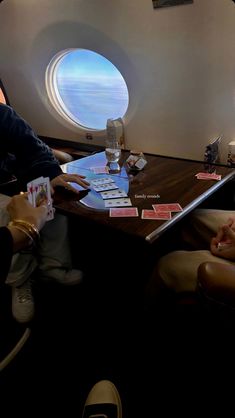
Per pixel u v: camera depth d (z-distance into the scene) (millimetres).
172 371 1306
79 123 2609
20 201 775
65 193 1445
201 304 951
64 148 2631
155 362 1350
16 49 2443
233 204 1848
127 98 2299
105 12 1913
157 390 1238
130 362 1364
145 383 1270
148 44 1890
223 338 990
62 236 1603
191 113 1981
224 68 1739
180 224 1587
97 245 1633
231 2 1566
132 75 2070
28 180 1542
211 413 1141
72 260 1735
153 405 1186
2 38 2457
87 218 1225
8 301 1520
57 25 2133
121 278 1620
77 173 1677
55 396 1257
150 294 1230
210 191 1441
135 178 1601
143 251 1518
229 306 879
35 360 1403
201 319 1027
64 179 1495
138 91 2109
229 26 1626
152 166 1776
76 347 1453
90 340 1482
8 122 1451
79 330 1535
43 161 1530
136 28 1873
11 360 1272
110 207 1305
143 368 1332
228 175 1626
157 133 2189
